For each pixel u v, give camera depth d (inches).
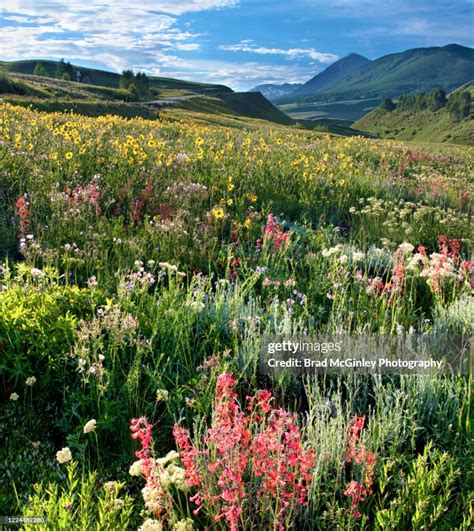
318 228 351.6
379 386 166.6
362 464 128.0
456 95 7711.6
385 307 229.5
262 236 306.5
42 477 130.6
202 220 321.4
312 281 253.0
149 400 163.2
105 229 287.0
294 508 118.6
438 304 228.5
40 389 160.6
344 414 162.9
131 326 169.3
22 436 145.6
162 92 4923.7
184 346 186.7
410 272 253.4
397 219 383.2
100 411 152.3
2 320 165.3
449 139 7027.6
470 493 126.2
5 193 324.8
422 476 127.4
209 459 124.8
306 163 472.7
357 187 465.1
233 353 187.6
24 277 224.5
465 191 488.4
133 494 132.9
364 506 128.4
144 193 337.7
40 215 295.1
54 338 163.9
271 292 238.5
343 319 221.9
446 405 159.8
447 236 343.6
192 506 126.6
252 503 123.3
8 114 660.1
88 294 195.6
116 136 571.2
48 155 393.4
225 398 126.3
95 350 160.1
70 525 105.2
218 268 272.4
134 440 145.8
